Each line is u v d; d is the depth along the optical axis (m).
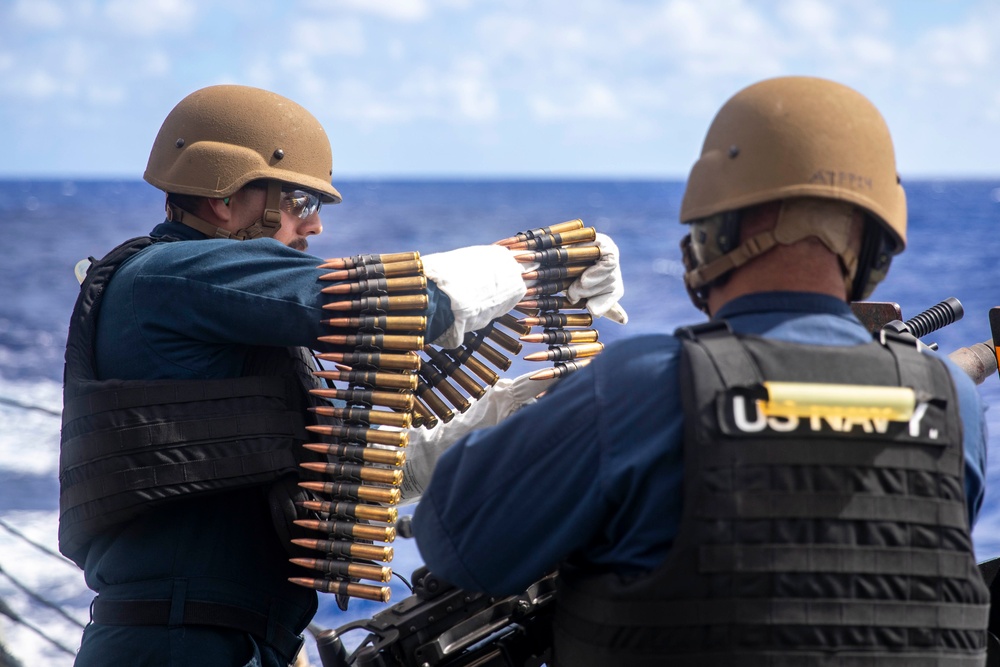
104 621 2.37
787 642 1.55
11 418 10.76
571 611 1.74
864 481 1.58
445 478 1.79
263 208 2.54
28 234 60.50
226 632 2.35
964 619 1.62
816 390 1.58
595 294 2.59
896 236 1.72
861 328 1.73
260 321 2.31
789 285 1.72
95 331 2.44
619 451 1.65
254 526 2.41
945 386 1.67
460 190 180.38
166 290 2.33
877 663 1.56
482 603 2.11
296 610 2.46
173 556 2.34
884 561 1.57
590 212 87.81
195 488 2.26
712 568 1.56
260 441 2.32
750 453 1.57
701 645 1.57
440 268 2.36
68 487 2.34
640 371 1.67
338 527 2.30
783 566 1.55
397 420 2.35
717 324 1.69
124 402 2.28
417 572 2.16
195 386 2.31
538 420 1.70
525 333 2.56
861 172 1.68
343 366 2.38
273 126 2.54
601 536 1.74
